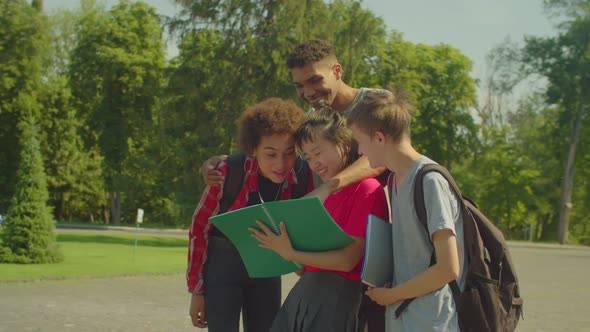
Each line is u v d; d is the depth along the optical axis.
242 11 24.62
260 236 2.85
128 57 40.78
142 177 36.03
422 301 2.54
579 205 53.47
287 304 3.03
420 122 42.03
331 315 2.84
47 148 46.66
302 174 3.42
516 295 2.68
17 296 10.09
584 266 22.27
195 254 3.34
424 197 2.53
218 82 24.53
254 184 3.30
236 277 3.33
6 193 42.03
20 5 41.28
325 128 2.95
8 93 41.06
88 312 8.71
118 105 42.06
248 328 3.49
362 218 2.83
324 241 2.76
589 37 43.06
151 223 52.78
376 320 2.80
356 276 2.88
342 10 25.25
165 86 26.61
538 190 50.88
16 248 15.13
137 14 42.28
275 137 3.07
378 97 2.70
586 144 47.91
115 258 17.44
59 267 14.45
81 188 48.56
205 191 3.34
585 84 43.84
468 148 43.44
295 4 23.78
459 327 2.51
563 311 10.23
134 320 8.17
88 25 43.69
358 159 2.96
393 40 34.28
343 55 24.47
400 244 2.66
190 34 24.88
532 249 36.28
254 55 24.28
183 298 10.38
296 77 3.66
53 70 49.91
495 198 49.03
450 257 2.45
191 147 24.52
